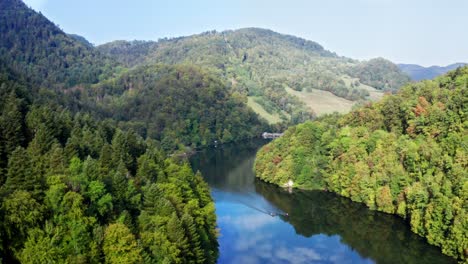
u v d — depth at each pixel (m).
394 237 114.88
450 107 133.12
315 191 159.12
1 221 65.31
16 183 73.44
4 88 123.94
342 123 180.25
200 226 93.62
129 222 76.31
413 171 126.75
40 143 92.94
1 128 92.69
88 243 69.25
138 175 96.25
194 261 80.75
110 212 77.56
